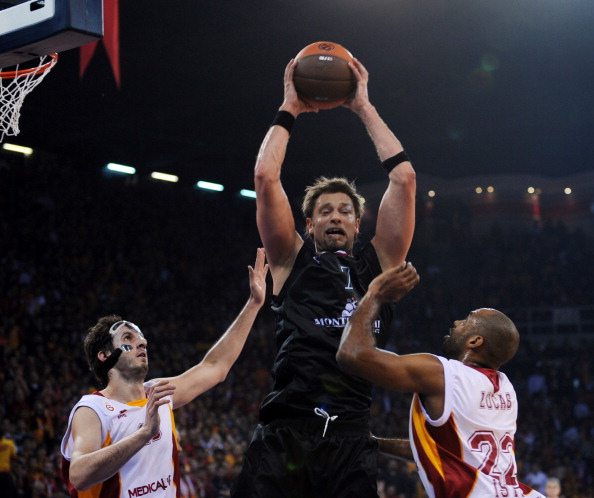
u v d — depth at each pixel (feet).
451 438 10.17
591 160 87.40
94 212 70.18
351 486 10.45
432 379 10.18
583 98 73.46
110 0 29.68
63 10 14.01
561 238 91.40
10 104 18.92
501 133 79.41
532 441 59.57
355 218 11.71
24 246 61.87
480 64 67.10
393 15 58.80
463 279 89.51
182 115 66.44
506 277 88.22
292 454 10.53
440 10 59.16
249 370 60.03
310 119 71.20
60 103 61.21
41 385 45.14
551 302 84.89
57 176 70.03
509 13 60.34
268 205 11.17
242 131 71.72
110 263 65.51
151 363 53.62
